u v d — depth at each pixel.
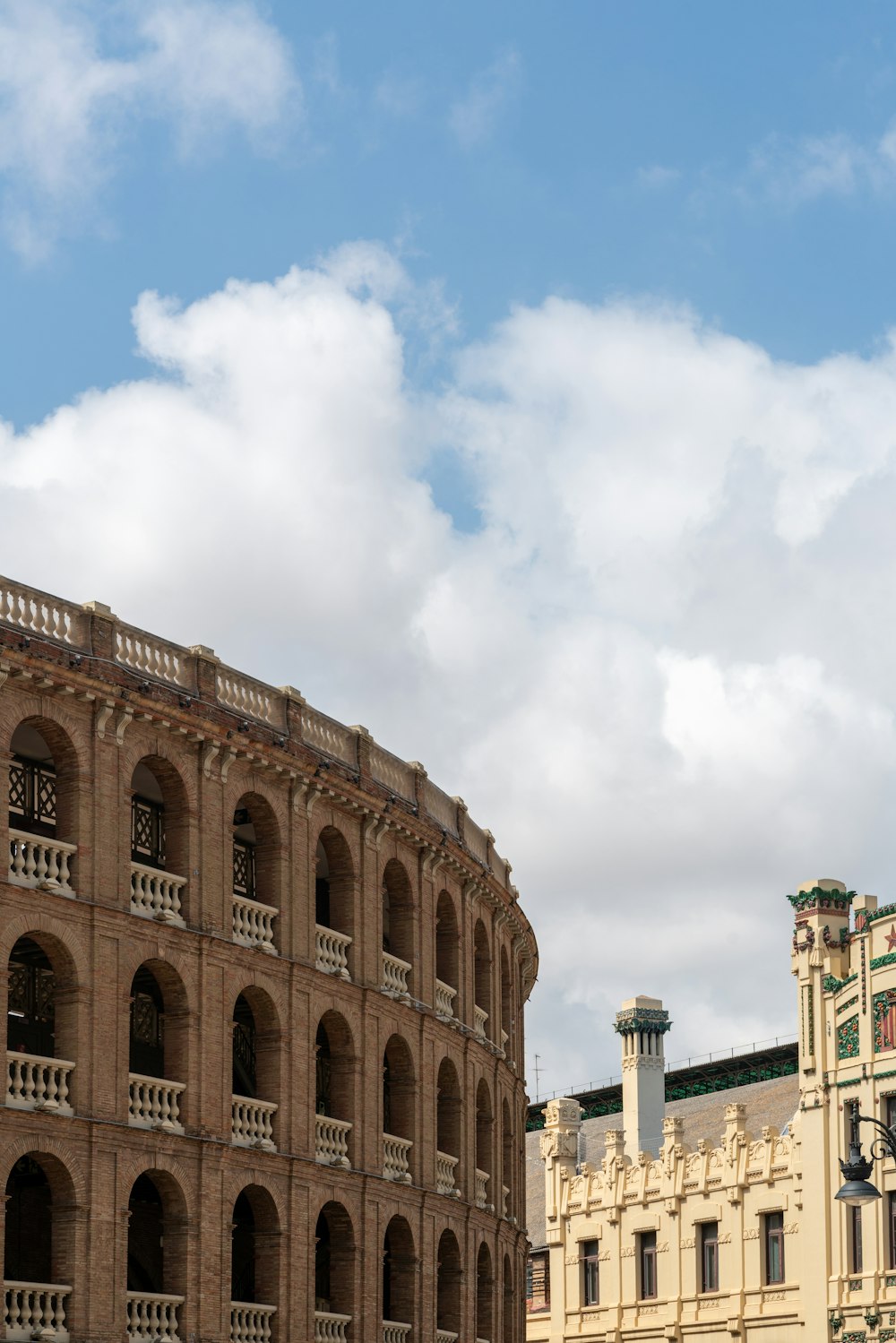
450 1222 65.25
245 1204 60.59
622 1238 96.12
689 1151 93.75
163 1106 50.44
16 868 47.16
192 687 53.44
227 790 54.16
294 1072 55.62
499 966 74.44
